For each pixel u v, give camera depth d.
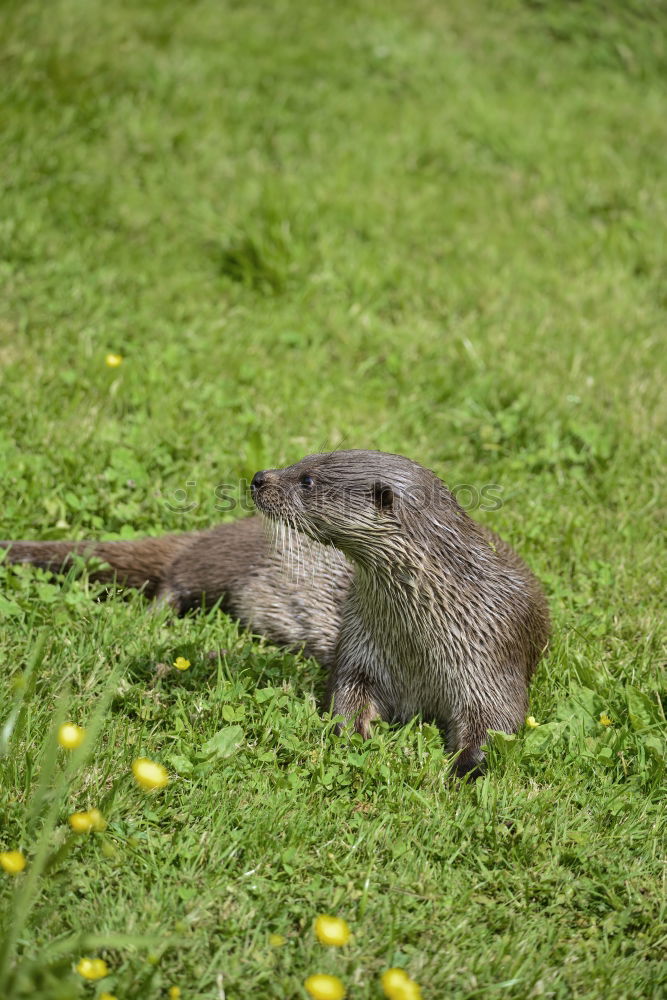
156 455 10.69
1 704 7.37
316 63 19.75
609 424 12.29
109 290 13.77
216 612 9.17
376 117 18.67
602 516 10.90
